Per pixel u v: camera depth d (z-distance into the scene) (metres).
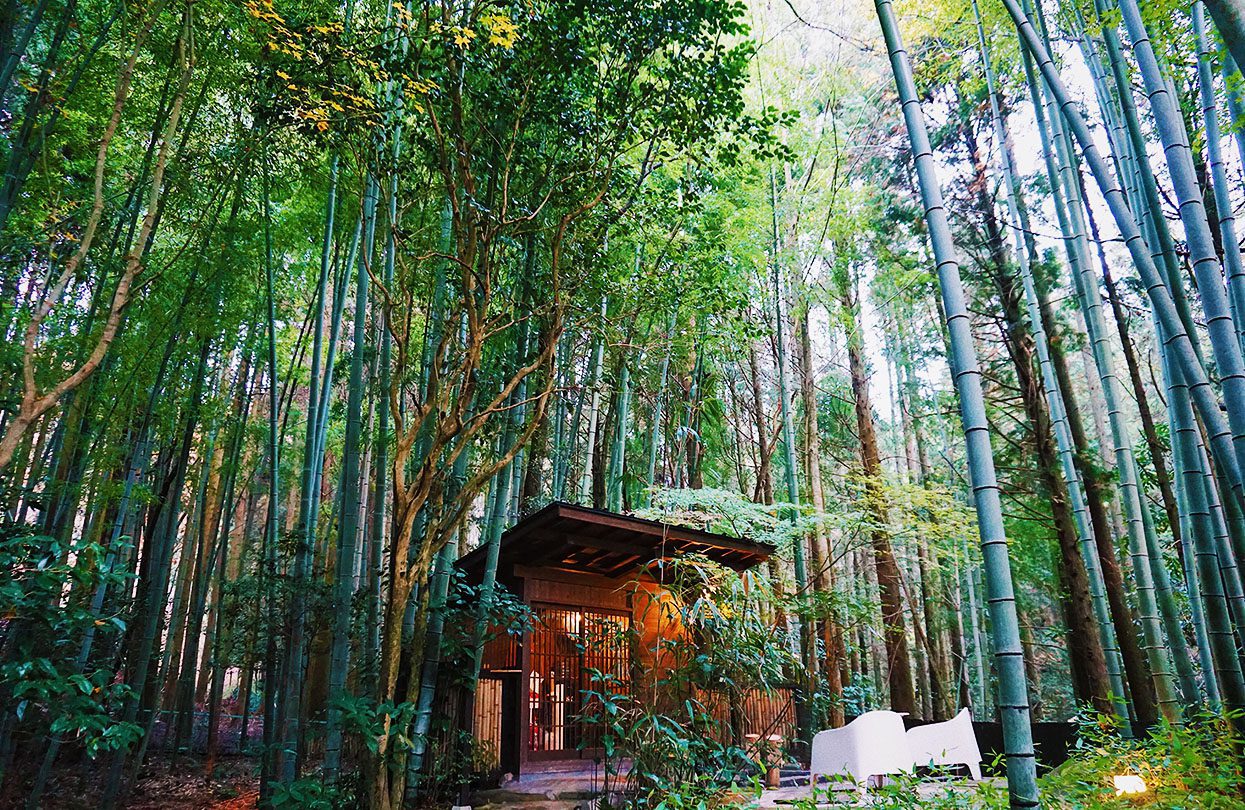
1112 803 3.45
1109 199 3.53
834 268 11.01
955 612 12.70
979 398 2.56
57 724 3.38
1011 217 7.74
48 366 5.10
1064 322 8.80
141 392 6.81
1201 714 3.59
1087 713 6.25
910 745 4.73
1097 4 3.98
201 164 5.86
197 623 9.24
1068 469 6.89
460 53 4.44
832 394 13.72
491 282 5.32
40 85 4.55
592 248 5.42
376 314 8.09
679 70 4.82
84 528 7.43
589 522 6.36
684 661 5.13
